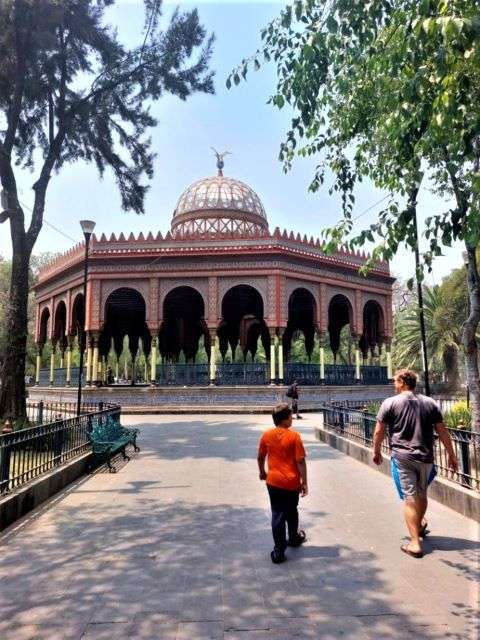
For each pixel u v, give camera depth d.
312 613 3.15
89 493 6.56
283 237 21.20
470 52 3.12
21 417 10.95
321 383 21.95
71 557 4.21
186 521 5.24
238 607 3.24
